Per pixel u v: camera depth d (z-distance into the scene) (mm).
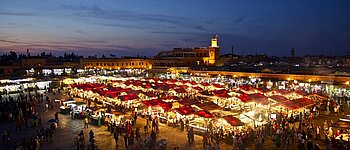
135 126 34031
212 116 31016
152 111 37406
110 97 45094
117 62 125438
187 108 33562
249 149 26016
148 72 101062
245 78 71062
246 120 30984
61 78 80875
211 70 82938
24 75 91500
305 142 26094
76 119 38375
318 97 42250
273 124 30281
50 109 45688
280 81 60500
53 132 32031
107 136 30891
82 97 53719
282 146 26312
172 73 87438
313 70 72688
